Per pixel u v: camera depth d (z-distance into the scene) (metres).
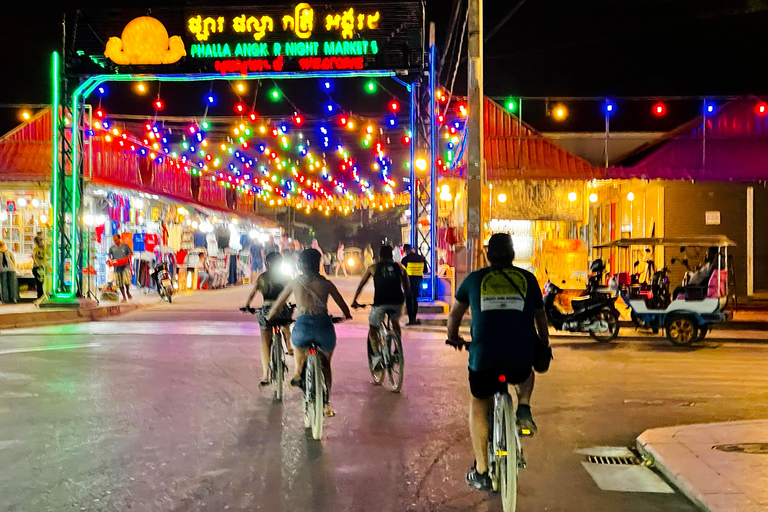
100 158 23.11
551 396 9.13
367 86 19.64
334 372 10.70
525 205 22.69
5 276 20.92
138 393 9.02
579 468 6.14
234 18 18.31
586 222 23.95
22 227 24.34
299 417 7.77
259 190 39.03
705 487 5.27
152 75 18.69
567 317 14.38
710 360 12.23
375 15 18.16
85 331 15.88
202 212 31.91
